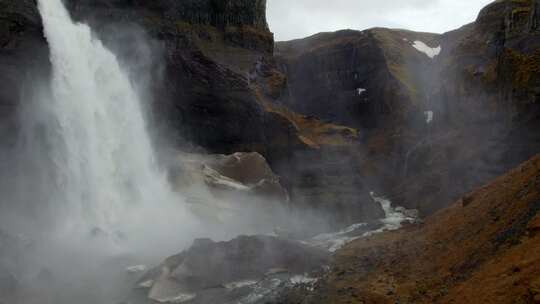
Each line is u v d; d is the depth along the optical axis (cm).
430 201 5228
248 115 5447
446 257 2462
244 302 2450
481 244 2278
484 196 2975
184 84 5175
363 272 2755
